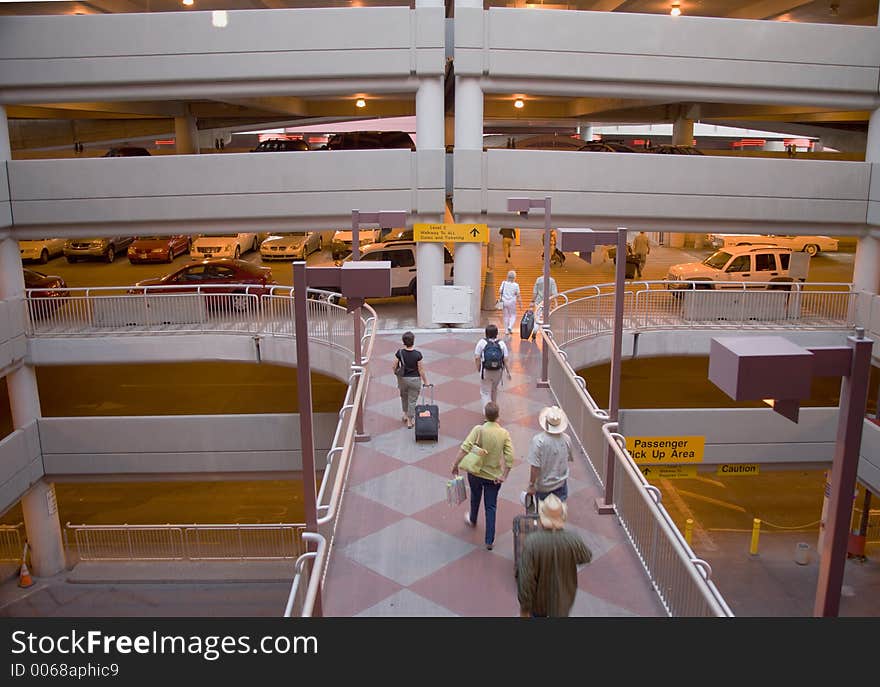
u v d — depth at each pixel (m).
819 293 18.58
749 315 18.52
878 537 20.30
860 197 18.31
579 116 30.36
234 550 19.34
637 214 18.17
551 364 13.49
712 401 23.80
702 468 18.36
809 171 18.16
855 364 4.58
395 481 10.13
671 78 17.42
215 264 22.09
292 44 16.81
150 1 25.06
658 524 7.40
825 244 34.72
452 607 7.37
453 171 17.97
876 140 18.34
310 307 16.75
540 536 5.81
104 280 28.61
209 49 16.75
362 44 16.88
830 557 4.91
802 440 18.23
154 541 19.47
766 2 24.97
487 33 17.03
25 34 16.48
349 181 17.77
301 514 21.34
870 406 23.72
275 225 18.02
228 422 18.72
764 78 17.59
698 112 31.09
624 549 8.40
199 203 17.58
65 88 16.89
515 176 17.92
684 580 6.62
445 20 17.31
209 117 33.50
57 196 17.25
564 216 18.20
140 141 40.03
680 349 18.23
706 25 17.27
